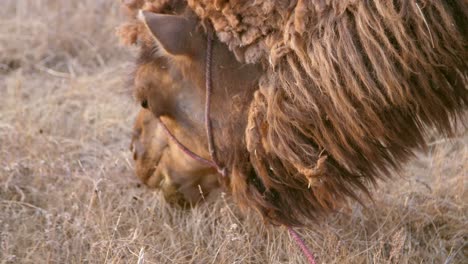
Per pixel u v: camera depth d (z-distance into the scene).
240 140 3.44
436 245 4.14
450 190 4.59
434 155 4.92
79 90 5.93
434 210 4.42
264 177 3.46
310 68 3.16
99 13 7.02
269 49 3.23
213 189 4.01
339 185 3.45
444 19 3.03
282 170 3.44
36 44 6.71
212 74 3.35
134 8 3.61
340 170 3.42
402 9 3.03
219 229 4.10
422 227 4.26
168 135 3.76
